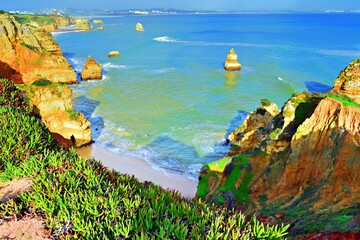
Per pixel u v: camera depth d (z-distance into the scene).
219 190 22.66
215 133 40.88
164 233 8.32
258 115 31.78
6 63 63.06
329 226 14.27
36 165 12.36
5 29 63.59
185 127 43.00
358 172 16.02
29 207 10.16
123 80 70.75
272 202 19.20
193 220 9.27
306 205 17.09
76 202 9.80
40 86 36.75
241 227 9.31
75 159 13.07
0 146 13.76
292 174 19.53
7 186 11.84
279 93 58.22
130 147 38.12
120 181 12.13
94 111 50.31
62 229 8.90
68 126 37.34
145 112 49.25
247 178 22.30
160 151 36.91
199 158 35.12
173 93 59.22
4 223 9.48
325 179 17.41
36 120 17.84
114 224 8.97
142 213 9.25
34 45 67.44
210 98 55.78
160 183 30.61
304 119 21.52
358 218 13.95
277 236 9.10
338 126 17.88
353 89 28.77
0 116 16.52
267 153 22.28
